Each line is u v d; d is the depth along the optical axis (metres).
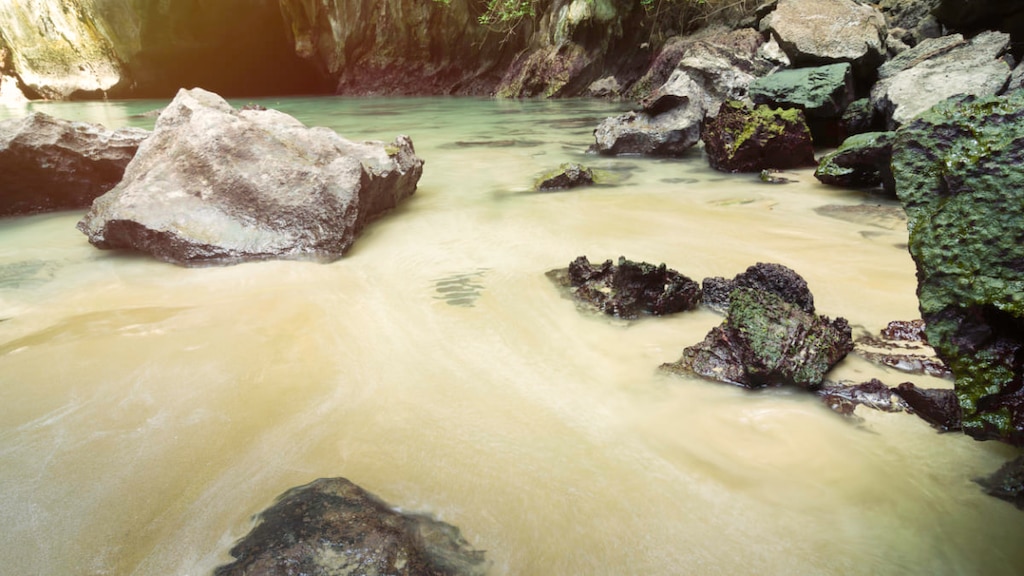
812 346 2.91
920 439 2.46
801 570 1.88
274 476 2.33
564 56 20.73
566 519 2.09
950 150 2.24
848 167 6.86
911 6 12.04
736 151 7.95
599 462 2.38
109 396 2.89
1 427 2.65
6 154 6.10
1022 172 2.04
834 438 2.49
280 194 4.97
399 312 3.80
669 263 4.53
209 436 2.58
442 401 2.83
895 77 8.55
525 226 5.59
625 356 3.20
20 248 5.21
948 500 2.13
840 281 4.12
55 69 27.89
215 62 30.28
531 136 11.80
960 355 2.00
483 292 4.08
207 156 5.20
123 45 27.83
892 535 2.00
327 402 2.83
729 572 1.88
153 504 2.19
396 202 6.37
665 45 18.42
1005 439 1.89
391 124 14.45
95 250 5.15
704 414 2.68
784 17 9.99
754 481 2.26
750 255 4.70
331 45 27.80
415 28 25.84
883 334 3.31
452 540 2.00
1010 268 1.94
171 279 4.46
